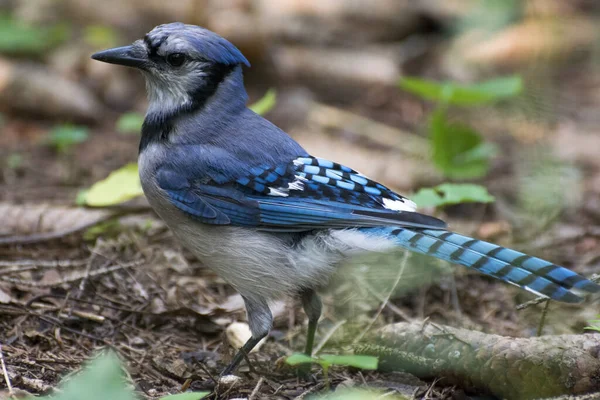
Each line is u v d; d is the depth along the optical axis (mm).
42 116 16219
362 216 8375
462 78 19641
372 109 17906
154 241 11258
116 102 17578
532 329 9555
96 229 11242
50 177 13719
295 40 20844
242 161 8820
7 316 9023
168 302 9852
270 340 9562
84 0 20219
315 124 16750
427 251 7953
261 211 8609
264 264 8633
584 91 18891
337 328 9672
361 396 7004
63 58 18141
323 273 8602
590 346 7520
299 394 7855
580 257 11305
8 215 11297
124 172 11805
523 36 20250
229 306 10008
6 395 7246
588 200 13336
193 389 8039
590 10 23250
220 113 9062
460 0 22359
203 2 18594
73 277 9859
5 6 19781
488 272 7641
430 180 14242
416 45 21562
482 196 10672
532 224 12266
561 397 7082
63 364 8188
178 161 8859
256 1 20703
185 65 8953
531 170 13617
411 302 10414
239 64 9211
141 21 20375
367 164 14555
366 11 21906
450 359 7914
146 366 8461
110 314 9469
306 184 8664
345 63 19328
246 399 7656
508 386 7602
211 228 8734
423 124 17016
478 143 13836
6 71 16391
